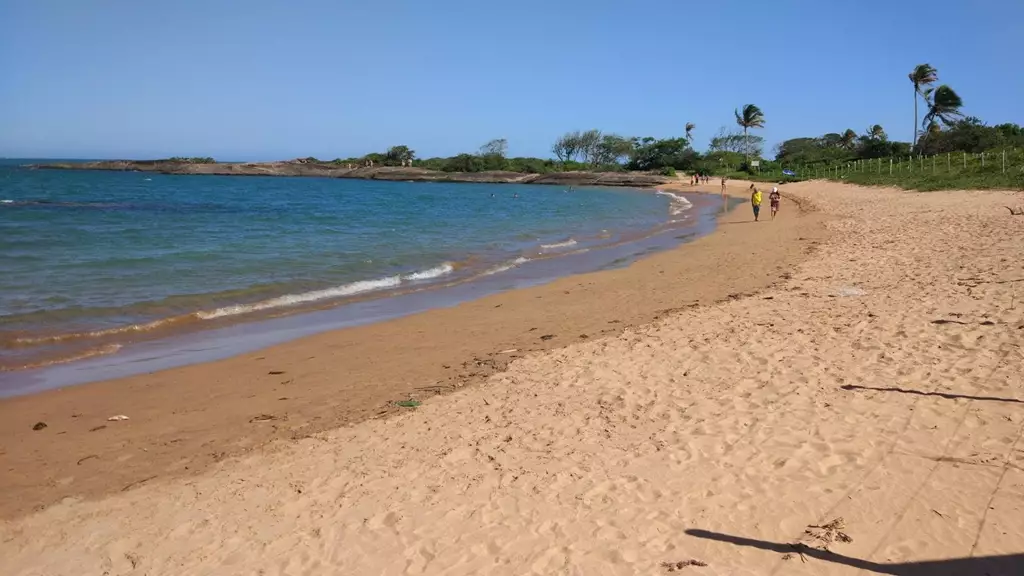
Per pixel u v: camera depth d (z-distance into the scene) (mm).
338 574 4402
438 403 7711
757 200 31328
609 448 6086
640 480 5410
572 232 29656
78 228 27281
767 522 4676
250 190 74562
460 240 25594
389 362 9773
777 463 5531
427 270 18125
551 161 132250
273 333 11531
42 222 29969
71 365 9578
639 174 106688
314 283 15914
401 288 15789
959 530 4410
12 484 6000
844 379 7348
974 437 5684
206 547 4828
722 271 16469
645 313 12141
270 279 16016
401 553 4602
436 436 6676
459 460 6047
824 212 31547
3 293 13352
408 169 129000
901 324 9289
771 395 7074
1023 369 7086
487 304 13906
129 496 5707
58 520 5328
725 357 8547
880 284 12312
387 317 12766
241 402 8148
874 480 5133
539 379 8344
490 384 8312
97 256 18562
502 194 76312
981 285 11125
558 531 4738
